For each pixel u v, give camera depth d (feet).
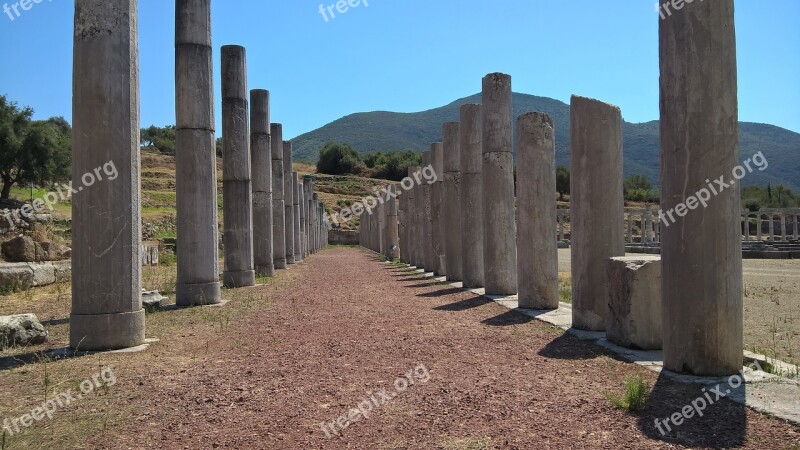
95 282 31.76
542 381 24.52
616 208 35.50
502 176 53.57
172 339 34.55
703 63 24.00
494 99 53.52
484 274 54.85
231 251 64.59
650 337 29.86
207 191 50.34
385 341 33.55
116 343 31.86
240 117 63.46
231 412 21.11
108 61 31.73
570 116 36.55
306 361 28.73
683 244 24.38
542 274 44.96
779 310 43.09
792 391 22.03
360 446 17.81
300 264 111.96
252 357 29.71
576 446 17.44
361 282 71.87
